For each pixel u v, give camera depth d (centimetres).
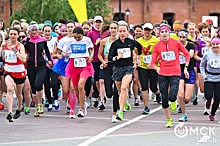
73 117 2089
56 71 2161
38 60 2123
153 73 2211
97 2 5638
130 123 1922
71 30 2116
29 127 1839
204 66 1981
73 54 2031
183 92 1959
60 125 1881
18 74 1977
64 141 1550
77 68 2039
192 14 7475
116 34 2136
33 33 2128
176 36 2331
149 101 2816
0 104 2422
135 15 7419
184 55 1844
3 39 2369
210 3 7500
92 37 2478
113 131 1731
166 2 7438
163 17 7475
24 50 1984
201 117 2103
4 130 1773
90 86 2497
